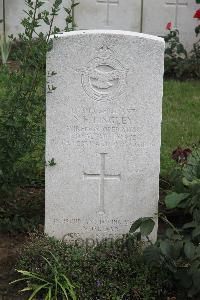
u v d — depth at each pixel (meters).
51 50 2.67
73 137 2.76
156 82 2.71
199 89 5.00
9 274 2.70
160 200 3.20
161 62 2.69
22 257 2.71
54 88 2.68
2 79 3.02
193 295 2.61
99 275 2.66
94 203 2.83
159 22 5.76
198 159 3.07
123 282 2.64
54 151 2.77
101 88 2.71
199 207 2.73
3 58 3.94
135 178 2.81
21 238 2.92
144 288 2.62
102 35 2.66
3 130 2.90
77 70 2.69
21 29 5.79
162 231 3.01
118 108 2.73
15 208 3.06
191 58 5.43
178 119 4.34
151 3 5.73
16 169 2.94
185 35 5.76
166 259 2.63
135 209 2.84
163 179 3.39
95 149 2.77
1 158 2.91
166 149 3.79
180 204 2.83
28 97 2.88
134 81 2.71
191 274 2.52
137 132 2.76
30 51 2.86
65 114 2.73
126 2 5.73
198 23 5.72
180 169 3.12
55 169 2.79
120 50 2.68
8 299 2.59
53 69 2.69
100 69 2.69
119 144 2.77
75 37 2.66
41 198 3.20
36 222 2.98
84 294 2.60
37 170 3.24
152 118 2.75
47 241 2.77
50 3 5.70
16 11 5.77
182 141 3.93
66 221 2.85
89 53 2.68
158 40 2.68
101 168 2.79
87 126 2.75
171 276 2.67
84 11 5.75
